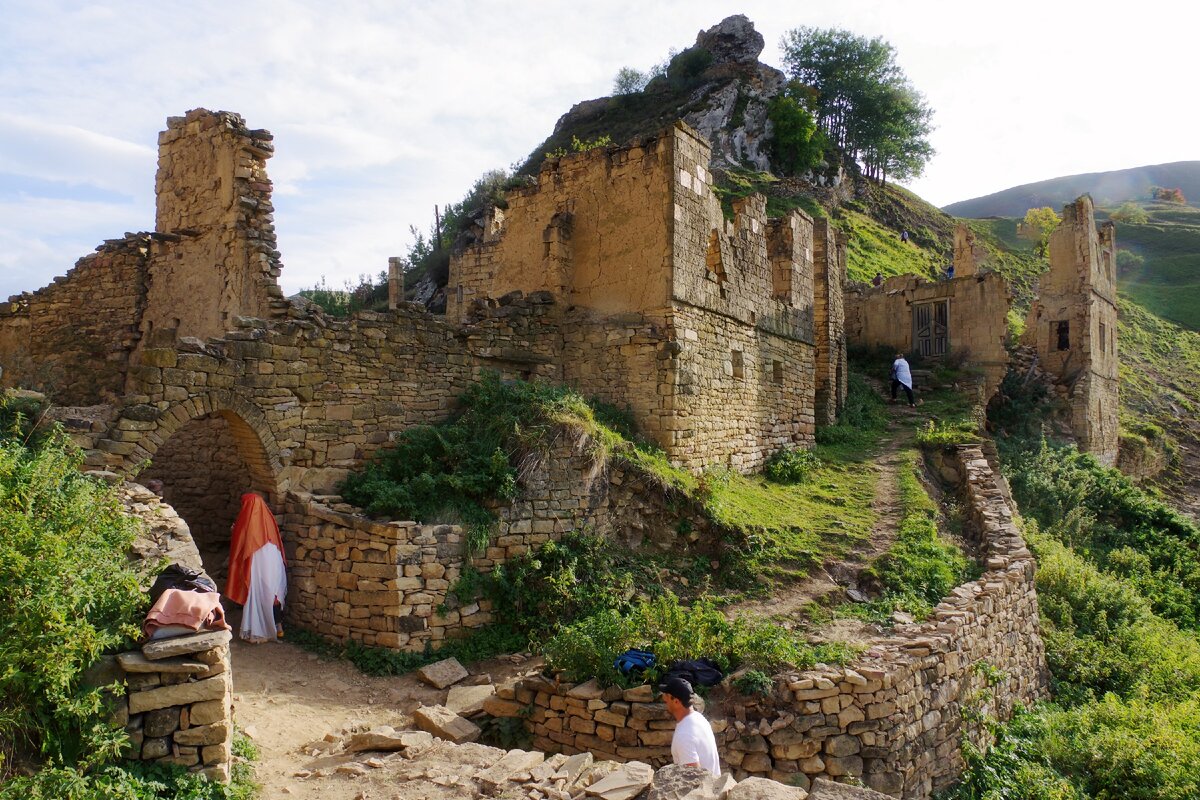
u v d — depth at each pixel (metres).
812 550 11.14
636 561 10.51
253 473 10.16
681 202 12.80
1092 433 25.17
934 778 7.82
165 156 12.98
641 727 6.97
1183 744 8.03
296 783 5.79
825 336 20.34
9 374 13.95
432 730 7.19
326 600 9.34
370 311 10.90
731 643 7.68
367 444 10.73
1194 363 38.97
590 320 13.34
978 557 12.05
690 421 12.90
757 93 52.12
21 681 4.29
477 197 41.28
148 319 13.02
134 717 4.68
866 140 58.88
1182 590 15.77
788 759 7.00
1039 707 10.09
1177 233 58.94
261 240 11.60
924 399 23.56
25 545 4.64
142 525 6.95
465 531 9.52
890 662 7.78
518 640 9.30
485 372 11.98
